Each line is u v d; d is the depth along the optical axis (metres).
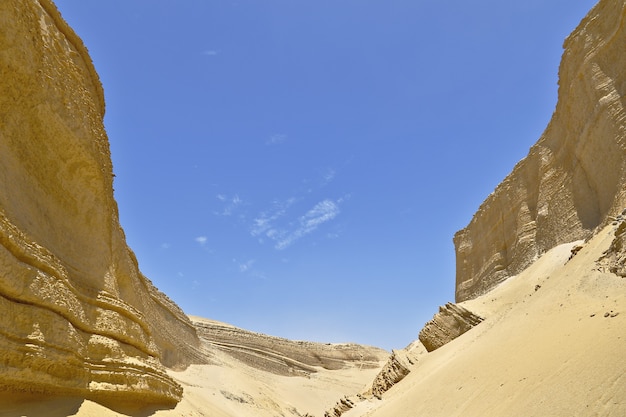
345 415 24.72
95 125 15.88
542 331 12.87
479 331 21.53
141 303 22.94
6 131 11.73
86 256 14.87
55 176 13.75
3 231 10.27
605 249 14.53
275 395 57.28
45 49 13.05
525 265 34.53
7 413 9.85
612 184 24.31
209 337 74.19
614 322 9.91
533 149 37.19
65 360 11.54
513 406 9.71
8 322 10.02
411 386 21.61
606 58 26.28
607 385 7.79
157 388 16.19
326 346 96.12
